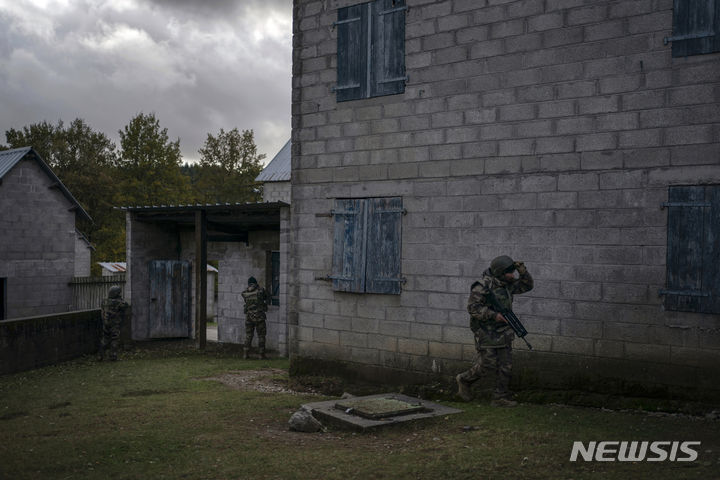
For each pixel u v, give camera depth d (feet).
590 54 21.33
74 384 30.17
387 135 26.09
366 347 26.66
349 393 26.32
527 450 15.97
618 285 20.75
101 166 144.87
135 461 16.12
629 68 20.61
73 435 19.19
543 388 22.06
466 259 23.91
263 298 44.19
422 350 25.00
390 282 25.81
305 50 28.66
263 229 51.39
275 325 49.62
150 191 144.87
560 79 21.90
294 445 17.58
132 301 52.80
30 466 15.76
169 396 26.32
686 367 19.51
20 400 25.84
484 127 23.54
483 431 18.12
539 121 22.33
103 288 68.39
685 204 19.56
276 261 50.72
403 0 25.72
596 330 21.11
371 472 14.74
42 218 67.87
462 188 24.06
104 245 135.13
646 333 20.21
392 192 25.90
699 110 19.43
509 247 22.90
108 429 19.93
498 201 23.18
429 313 24.84
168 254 56.29
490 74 23.41
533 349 22.27
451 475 14.28
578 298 21.44
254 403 24.21
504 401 21.54
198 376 32.94
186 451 16.99
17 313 65.31
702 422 18.37
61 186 68.95
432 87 24.86
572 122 21.66
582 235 21.42
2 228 64.03
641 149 20.38
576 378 21.44
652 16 20.20
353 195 27.04
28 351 35.88
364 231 26.63
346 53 27.35
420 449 16.63
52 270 68.80
